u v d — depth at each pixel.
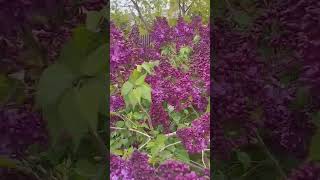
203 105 1.41
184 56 1.44
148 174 1.09
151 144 1.29
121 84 1.09
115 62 0.92
